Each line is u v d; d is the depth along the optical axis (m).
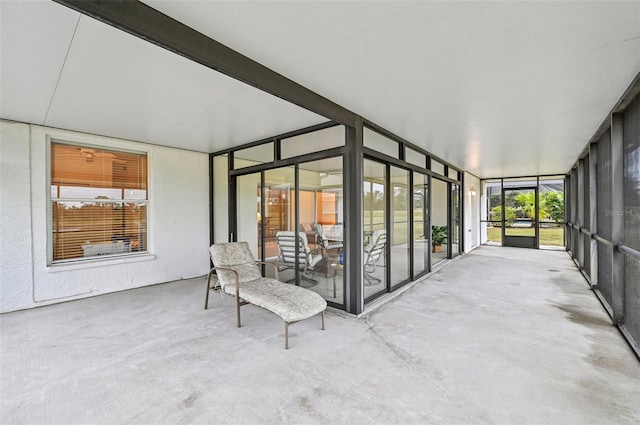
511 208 10.47
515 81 2.72
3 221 3.72
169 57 2.29
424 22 1.85
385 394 2.05
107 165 4.74
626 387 2.12
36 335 3.03
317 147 4.24
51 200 4.15
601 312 3.66
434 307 3.87
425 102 3.24
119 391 2.10
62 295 4.14
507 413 1.86
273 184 4.84
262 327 3.25
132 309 3.83
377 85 2.80
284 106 3.35
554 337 2.95
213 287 4.25
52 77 2.61
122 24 1.58
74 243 4.39
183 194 5.57
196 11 1.75
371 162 4.15
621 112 3.29
